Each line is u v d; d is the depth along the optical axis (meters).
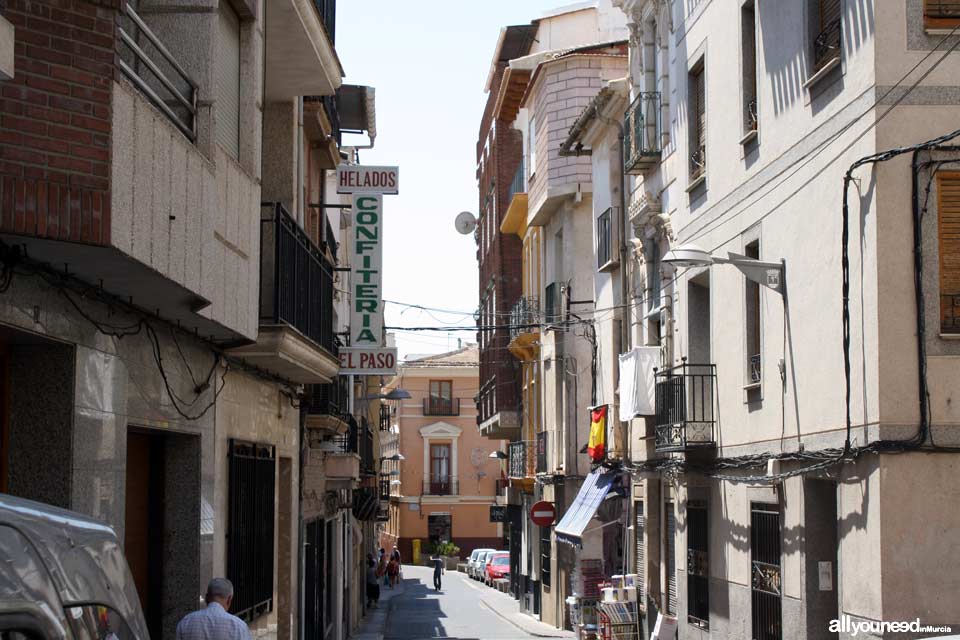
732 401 17.77
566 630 33.06
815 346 14.25
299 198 16.97
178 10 9.88
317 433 21.73
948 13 12.71
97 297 8.43
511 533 48.91
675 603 21.84
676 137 21.16
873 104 12.60
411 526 83.44
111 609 4.34
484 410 49.34
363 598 42.84
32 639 3.64
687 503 20.41
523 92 39.66
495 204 46.09
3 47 6.02
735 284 17.61
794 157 15.05
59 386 8.03
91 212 7.03
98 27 7.18
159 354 9.96
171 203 8.44
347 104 27.19
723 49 18.19
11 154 6.72
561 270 34.88
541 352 35.81
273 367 14.15
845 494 13.12
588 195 31.97
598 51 33.00
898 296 12.44
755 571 16.69
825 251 13.96
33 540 3.81
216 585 9.30
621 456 26.03
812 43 14.59
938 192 12.55
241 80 11.82
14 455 7.94
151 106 8.00
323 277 15.77
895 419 12.30
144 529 10.95
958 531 12.18
